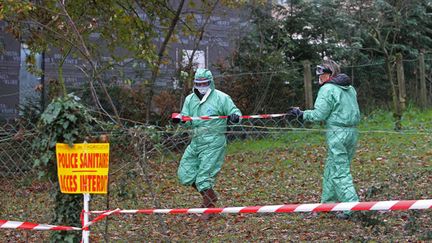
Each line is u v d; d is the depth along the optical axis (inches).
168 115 897.5
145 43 770.8
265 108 963.3
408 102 1106.1
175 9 991.6
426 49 1253.1
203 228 494.9
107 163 354.3
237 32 1078.4
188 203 575.2
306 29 1124.5
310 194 615.5
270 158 772.6
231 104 533.6
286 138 841.5
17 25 699.4
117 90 866.1
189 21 881.5
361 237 425.4
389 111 1055.0
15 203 519.2
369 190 489.1
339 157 499.8
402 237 430.9
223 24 1080.8
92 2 737.6
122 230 490.9
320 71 513.7
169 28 832.9
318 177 687.7
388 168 705.6
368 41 1185.4
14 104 971.9
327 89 502.6
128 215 529.3
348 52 1120.2
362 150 799.1
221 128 527.8
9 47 978.7
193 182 535.5
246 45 1054.4
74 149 356.2
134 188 471.5
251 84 964.6
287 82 1001.5
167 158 580.4
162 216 473.7
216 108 530.6
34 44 732.0
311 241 440.5
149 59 764.6
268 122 876.0
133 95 882.8
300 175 702.5
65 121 356.5
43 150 362.9
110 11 745.6
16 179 523.2
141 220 516.7
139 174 465.4
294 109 514.0
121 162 408.8
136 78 901.8
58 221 366.9
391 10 1146.0
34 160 381.4
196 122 533.3
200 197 601.3
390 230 445.4
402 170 691.4
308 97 958.4
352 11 1149.1
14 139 453.7
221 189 652.7
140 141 399.2
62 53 776.3
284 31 1091.9
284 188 647.1
